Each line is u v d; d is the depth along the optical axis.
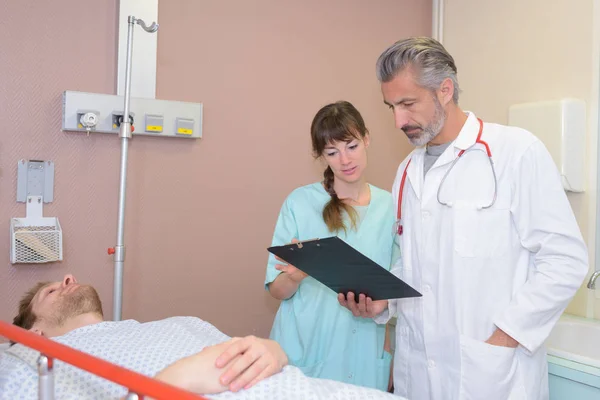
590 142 2.21
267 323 2.44
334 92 2.56
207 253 2.31
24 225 1.99
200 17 2.27
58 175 2.06
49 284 1.73
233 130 2.35
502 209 1.49
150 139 2.20
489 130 1.56
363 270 1.42
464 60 2.68
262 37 2.40
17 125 2.00
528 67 2.40
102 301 2.14
